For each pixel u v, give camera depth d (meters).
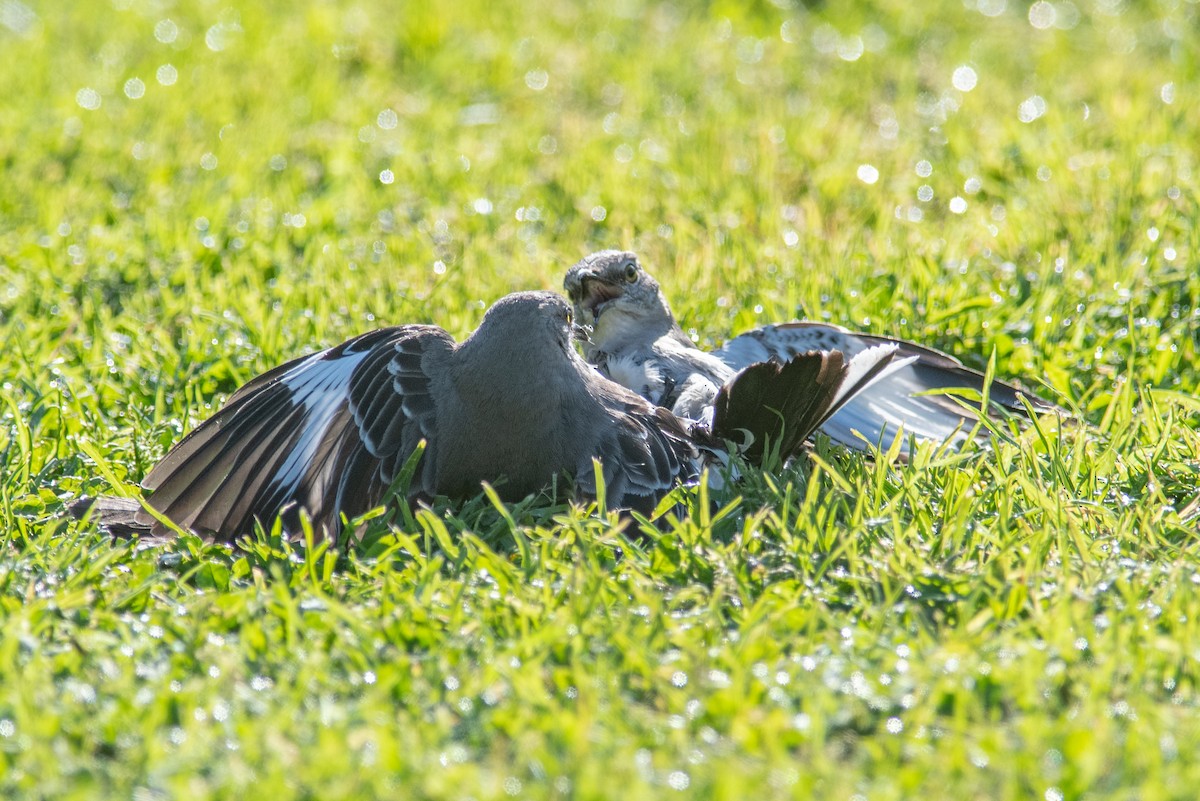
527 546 8.24
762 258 14.16
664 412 9.55
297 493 9.14
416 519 8.88
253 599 7.71
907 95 20.19
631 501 9.05
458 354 9.15
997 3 25.08
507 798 5.98
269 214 16.02
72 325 12.95
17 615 7.43
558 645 7.20
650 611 7.49
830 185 16.50
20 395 11.21
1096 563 8.06
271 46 23.39
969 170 16.78
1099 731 6.28
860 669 6.96
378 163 18.20
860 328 12.33
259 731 6.38
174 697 6.68
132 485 9.50
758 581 8.00
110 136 19.02
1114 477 9.53
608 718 6.55
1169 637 7.16
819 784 6.09
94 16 26.00
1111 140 17.20
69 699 6.69
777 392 9.08
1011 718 6.73
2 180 17.12
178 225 15.20
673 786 6.05
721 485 9.44
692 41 23.34
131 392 11.44
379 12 24.89
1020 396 10.29
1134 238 13.98
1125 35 22.91
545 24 24.47
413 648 7.36
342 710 6.59
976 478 9.34
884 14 24.42
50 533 8.70
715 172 16.98
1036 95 19.88
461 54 22.70
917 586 7.82
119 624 7.42
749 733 6.43
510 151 18.38
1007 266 13.30
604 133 19.08
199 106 20.42
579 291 11.22
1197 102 18.42
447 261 14.52
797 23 24.36
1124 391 10.40
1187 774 6.01
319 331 12.28
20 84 21.50
